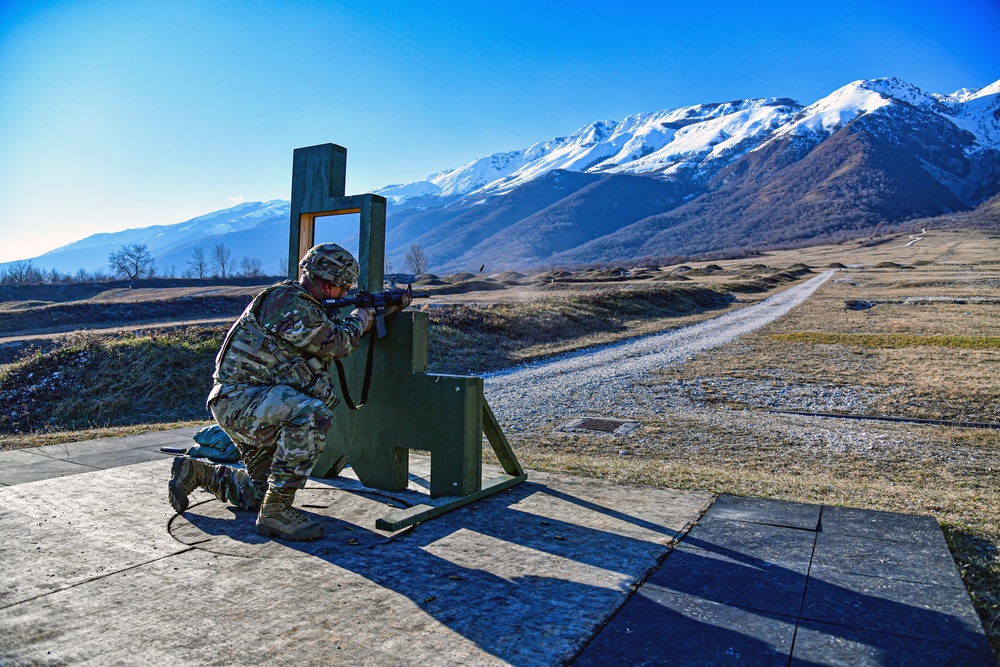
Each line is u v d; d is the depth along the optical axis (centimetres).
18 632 235
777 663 217
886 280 5616
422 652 222
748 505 389
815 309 3472
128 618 246
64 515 364
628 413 1073
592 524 354
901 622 243
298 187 429
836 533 338
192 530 342
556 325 2336
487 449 663
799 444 842
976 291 4122
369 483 420
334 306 359
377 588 272
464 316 2112
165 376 1176
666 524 353
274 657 219
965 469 719
